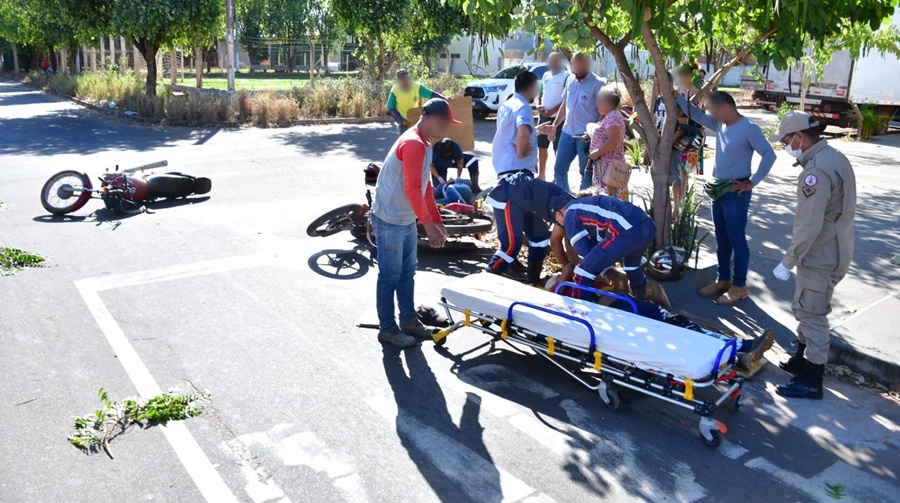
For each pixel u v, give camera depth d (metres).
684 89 7.71
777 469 4.09
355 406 4.65
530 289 5.40
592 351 4.60
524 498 3.77
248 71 51.28
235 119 19.53
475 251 8.05
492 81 22.62
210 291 6.58
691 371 4.19
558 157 9.12
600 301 5.36
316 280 6.94
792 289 6.75
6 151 14.34
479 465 4.05
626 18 7.29
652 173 6.86
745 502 3.79
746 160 6.08
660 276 6.76
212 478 3.86
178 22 20.88
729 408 4.68
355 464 4.03
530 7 6.01
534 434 4.39
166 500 3.67
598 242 5.42
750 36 7.57
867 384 5.11
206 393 4.74
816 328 4.80
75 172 9.20
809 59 15.90
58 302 6.23
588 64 8.62
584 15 5.70
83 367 5.05
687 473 4.03
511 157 6.92
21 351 5.27
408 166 5.08
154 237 8.24
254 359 5.26
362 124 20.03
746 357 4.89
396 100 10.96
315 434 4.31
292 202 10.12
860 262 7.69
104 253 7.62
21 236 8.16
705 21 6.12
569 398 4.84
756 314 6.20
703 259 7.43
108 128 18.42
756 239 8.51
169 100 19.83
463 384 5.00
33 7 26.23
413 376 5.09
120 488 3.76
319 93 20.98
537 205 6.29
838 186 4.56
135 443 4.17
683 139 7.80
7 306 6.10
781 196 10.95
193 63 48.34
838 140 18.44
